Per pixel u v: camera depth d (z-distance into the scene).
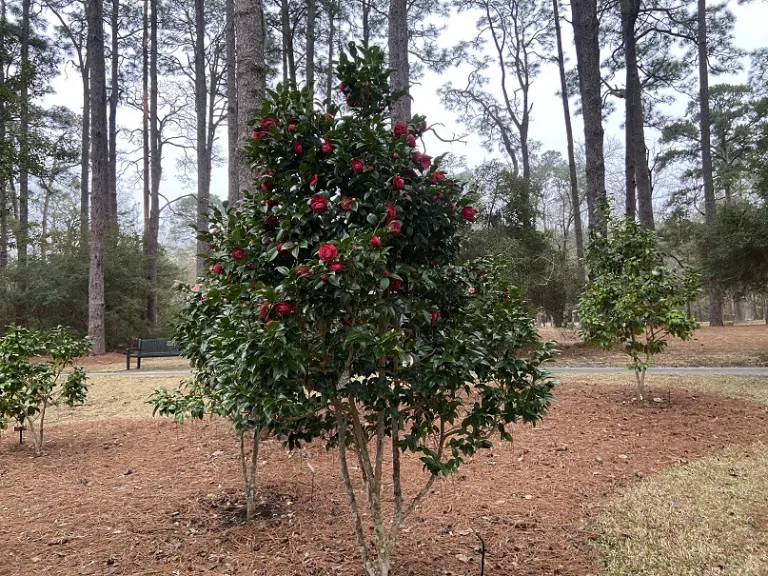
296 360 2.15
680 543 3.31
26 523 3.69
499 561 3.14
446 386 2.53
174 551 3.26
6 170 12.40
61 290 18.67
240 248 2.59
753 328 19.50
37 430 6.76
